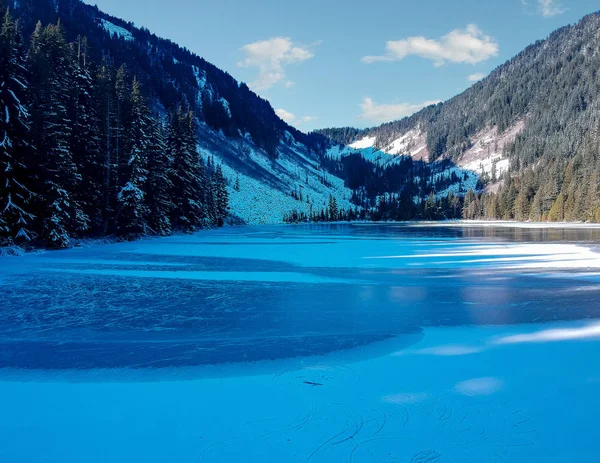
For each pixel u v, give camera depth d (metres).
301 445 3.84
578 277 14.89
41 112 24.23
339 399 4.93
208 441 3.97
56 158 24.95
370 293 12.28
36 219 24.62
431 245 30.31
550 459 3.57
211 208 68.50
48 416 4.63
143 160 36.16
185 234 47.41
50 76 27.66
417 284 13.78
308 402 4.88
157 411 4.71
